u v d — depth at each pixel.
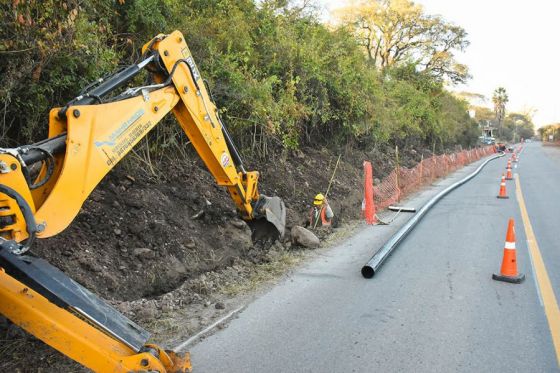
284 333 4.85
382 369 4.14
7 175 3.03
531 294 6.02
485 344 4.62
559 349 4.52
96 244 5.92
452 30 42.34
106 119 3.79
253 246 7.79
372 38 40.12
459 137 49.59
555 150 66.81
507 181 21.50
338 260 7.66
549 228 10.28
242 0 11.49
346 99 16.06
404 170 18.28
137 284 5.78
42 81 6.09
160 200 7.46
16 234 3.00
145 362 3.12
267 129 11.29
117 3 7.53
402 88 29.20
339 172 15.02
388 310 5.48
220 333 4.83
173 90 4.75
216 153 5.52
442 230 10.02
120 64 7.67
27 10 5.04
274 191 10.80
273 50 12.23
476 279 6.63
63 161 3.48
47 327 3.01
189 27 8.69
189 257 6.73
